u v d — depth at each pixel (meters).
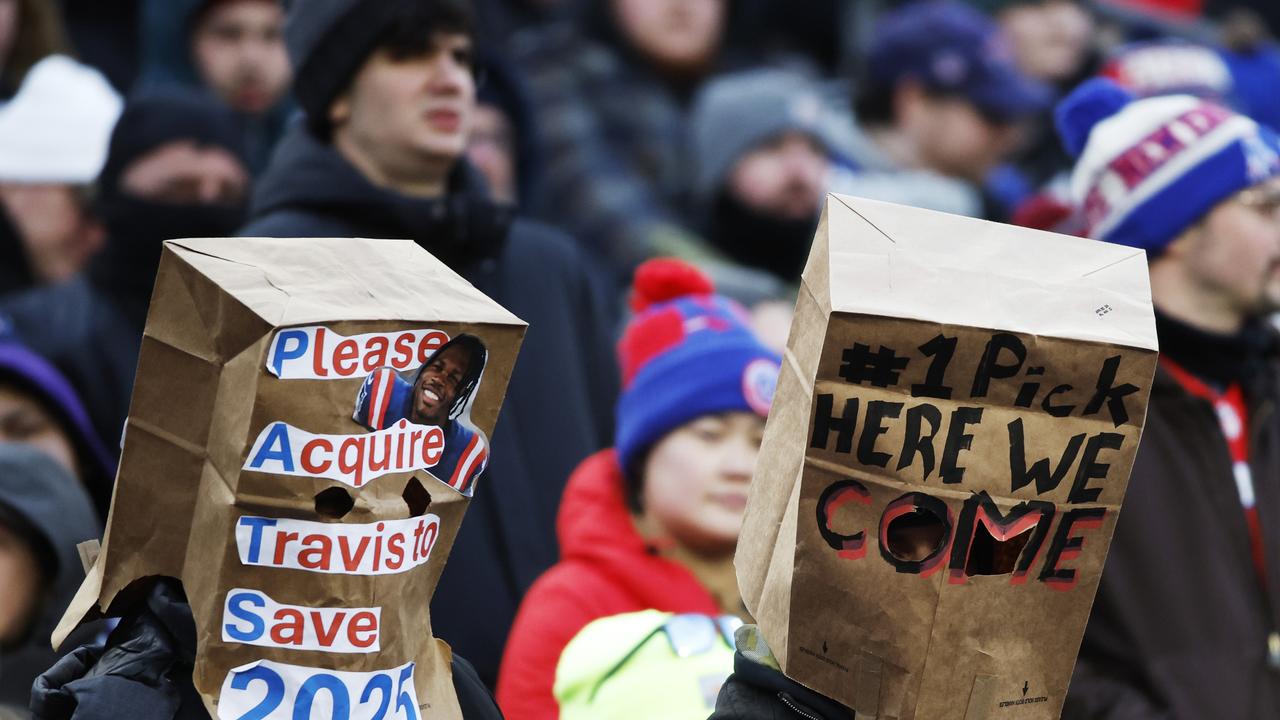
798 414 6.68
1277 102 20.09
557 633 9.84
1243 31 20.55
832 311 6.31
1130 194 11.81
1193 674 10.45
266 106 17.52
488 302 6.52
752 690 7.14
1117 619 10.54
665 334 10.65
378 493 6.27
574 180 17.44
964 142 18.89
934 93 18.88
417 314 6.27
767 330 14.41
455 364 6.38
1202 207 11.53
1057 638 6.75
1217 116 11.79
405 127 10.82
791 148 16.66
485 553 10.54
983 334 6.36
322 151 10.89
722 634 9.43
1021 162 20.67
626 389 10.79
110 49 19.94
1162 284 11.75
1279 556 11.02
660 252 16.34
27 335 13.05
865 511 6.52
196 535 6.31
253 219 11.05
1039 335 6.41
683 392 10.31
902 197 17.11
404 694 6.49
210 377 6.20
